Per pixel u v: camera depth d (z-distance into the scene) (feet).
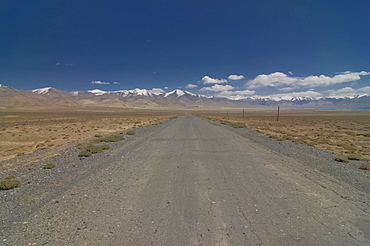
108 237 11.77
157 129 84.58
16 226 13.05
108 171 25.61
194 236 11.82
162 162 30.22
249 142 49.67
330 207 15.51
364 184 20.49
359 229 12.56
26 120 176.65
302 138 63.10
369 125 136.56
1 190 19.69
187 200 16.87
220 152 37.55
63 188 19.80
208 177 23.07
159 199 17.08
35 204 16.28
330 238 11.60
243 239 11.51
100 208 15.44
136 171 25.58
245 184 20.66
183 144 46.83
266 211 14.87
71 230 12.53
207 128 89.61
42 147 50.72
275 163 29.27
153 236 11.86
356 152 41.24
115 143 48.60
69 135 75.92
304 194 17.99
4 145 57.41
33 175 24.45
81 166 28.17
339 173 24.32
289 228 12.62
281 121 177.58
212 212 14.76
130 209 15.28
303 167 27.09
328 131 91.50
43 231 12.44
